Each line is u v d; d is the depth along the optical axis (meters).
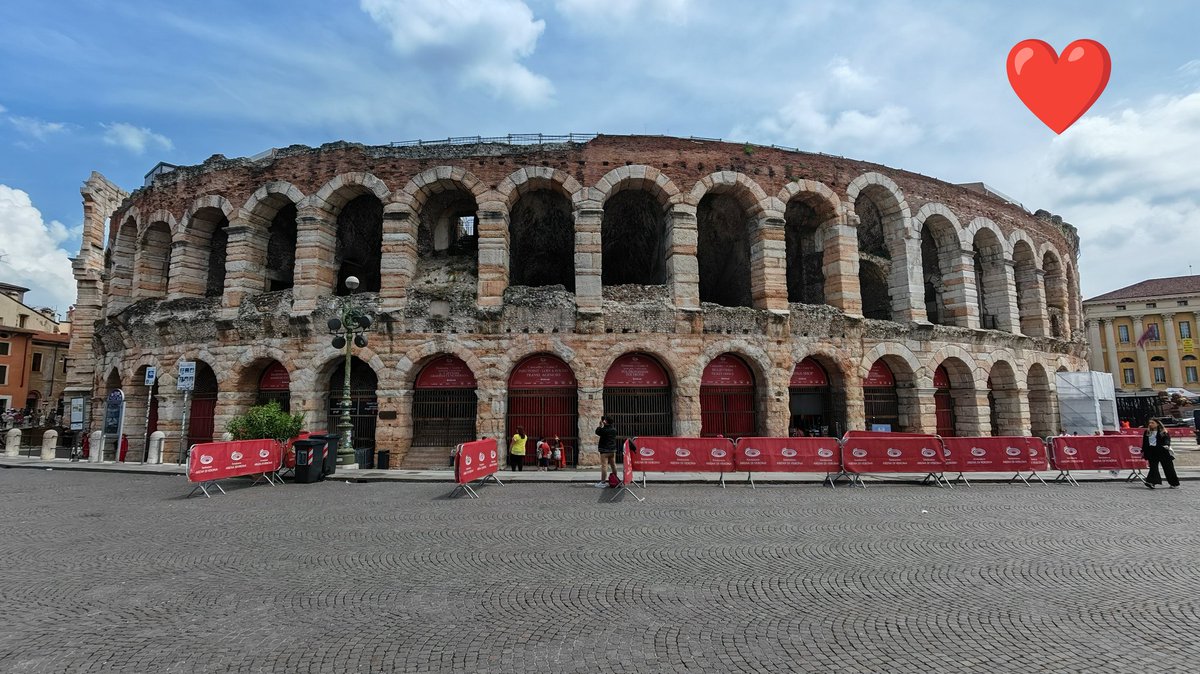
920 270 27.52
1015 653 5.81
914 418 26.48
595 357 23.50
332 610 7.05
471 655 5.76
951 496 15.65
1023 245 32.47
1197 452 29.75
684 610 7.02
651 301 24.22
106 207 39.59
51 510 13.95
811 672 5.39
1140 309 82.19
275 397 25.62
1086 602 7.31
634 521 12.38
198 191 27.09
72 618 6.85
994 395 30.33
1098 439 18.61
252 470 17.80
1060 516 12.90
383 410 23.23
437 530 11.52
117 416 26.69
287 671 5.45
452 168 24.67
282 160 25.83
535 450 23.62
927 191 28.58
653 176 24.92
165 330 26.00
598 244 24.20
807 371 26.16
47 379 64.06
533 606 7.17
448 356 24.36
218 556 9.56
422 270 26.25
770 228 25.45
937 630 6.40
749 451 17.91
